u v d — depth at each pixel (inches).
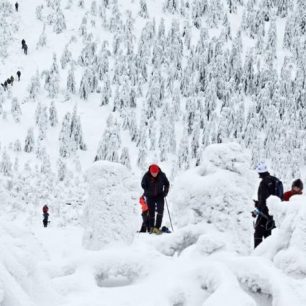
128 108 2871.6
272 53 3427.7
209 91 2859.3
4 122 2556.6
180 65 3235.7
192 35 3720.5
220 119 2591.0
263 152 2477.9
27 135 2313.0
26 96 2861.7
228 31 3713.1
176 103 2812.5
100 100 2979.8
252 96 3006.9
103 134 2402.8
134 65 3132.4
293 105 2785.4
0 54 3166.8
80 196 1350.9
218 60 3068.4
